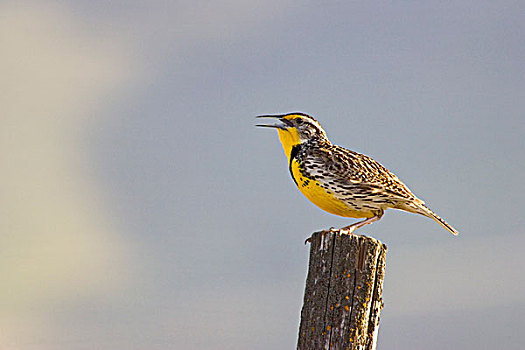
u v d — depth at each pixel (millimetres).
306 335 5922
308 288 6023
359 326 5836
